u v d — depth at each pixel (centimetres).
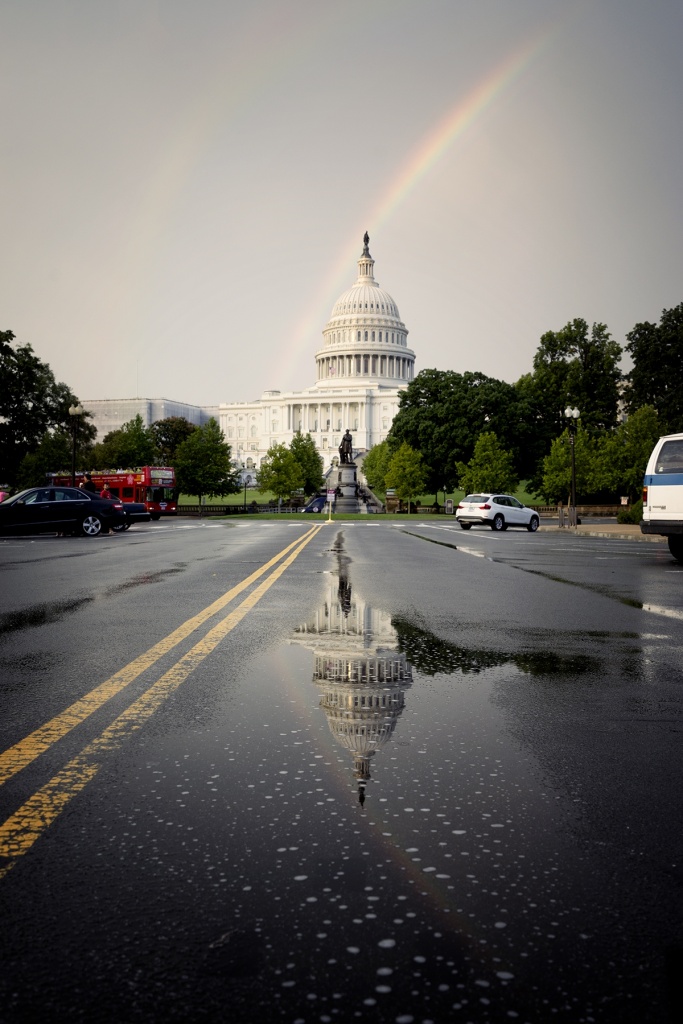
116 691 582
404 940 252
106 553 2142
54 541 2783
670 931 259
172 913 268
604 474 7175
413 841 326
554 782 399
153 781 396
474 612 1002
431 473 9262
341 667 668
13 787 388
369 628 870
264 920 263
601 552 2256
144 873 297
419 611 1007
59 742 459
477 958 242
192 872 298
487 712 531
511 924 262
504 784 395
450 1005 220
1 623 902
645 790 389
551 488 7331
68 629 860
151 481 6512
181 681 613
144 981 230
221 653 725
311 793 380
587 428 8912
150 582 1366
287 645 766
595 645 779
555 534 3675
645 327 8512
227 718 510
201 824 343
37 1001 221
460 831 337
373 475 13212
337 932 256
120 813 355
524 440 9288
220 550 2278
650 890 287
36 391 8056
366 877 294
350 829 338
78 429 9169
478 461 8031
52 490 3075
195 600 1112
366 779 400
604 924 263
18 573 1539
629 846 324
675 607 1059
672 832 339
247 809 360
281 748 449
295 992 225
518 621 930
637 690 596
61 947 248
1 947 248
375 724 499
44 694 574
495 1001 222
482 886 288
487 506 4219
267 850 317
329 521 5903
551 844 325
